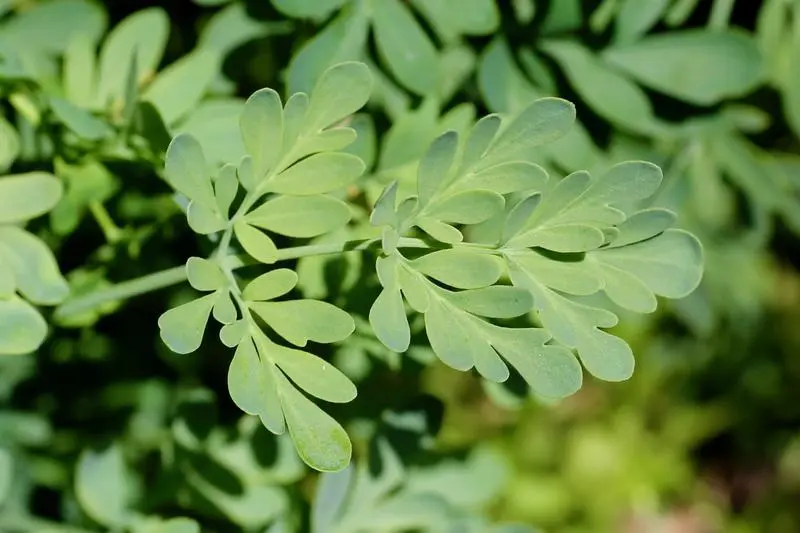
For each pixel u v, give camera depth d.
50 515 0.50
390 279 0.41
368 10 0.46
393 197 0.41
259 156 0.42
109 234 0.47
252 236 0.42
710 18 0.49
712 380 0.83
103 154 0.46
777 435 0.91
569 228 0.42
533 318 0.45
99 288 0.46
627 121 0.47
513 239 0.42
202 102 0.46
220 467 0.47
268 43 0.48
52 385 0.50
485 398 0.79
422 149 0.46
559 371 0.41
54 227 0.46
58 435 0.50
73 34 0.47
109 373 0.51
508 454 0.79
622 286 0.42
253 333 0.42
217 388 0.51
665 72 0.47
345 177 0.42
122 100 0.46
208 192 0.42
